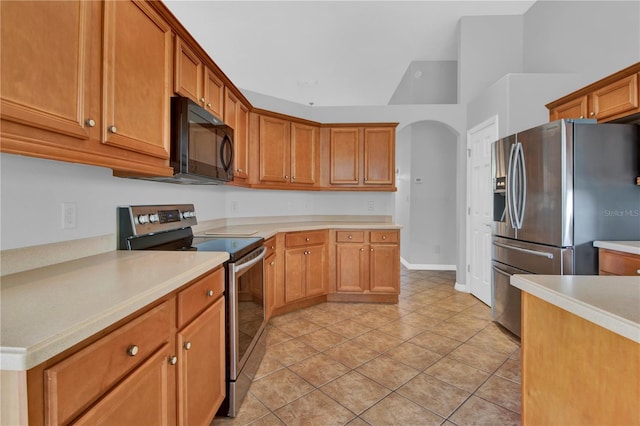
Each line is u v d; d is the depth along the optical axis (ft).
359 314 10.26
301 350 7.76
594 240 7.07
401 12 12.05
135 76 4.19
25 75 2.67
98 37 3.52
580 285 3.21
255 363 6.64
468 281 12.71
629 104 7.16
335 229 11.30
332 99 21.76
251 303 6.45
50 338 2.01
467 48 12.88
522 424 3.58
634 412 2.34
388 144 12.01
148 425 3.06
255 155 10.30
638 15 8.54
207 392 4.45
